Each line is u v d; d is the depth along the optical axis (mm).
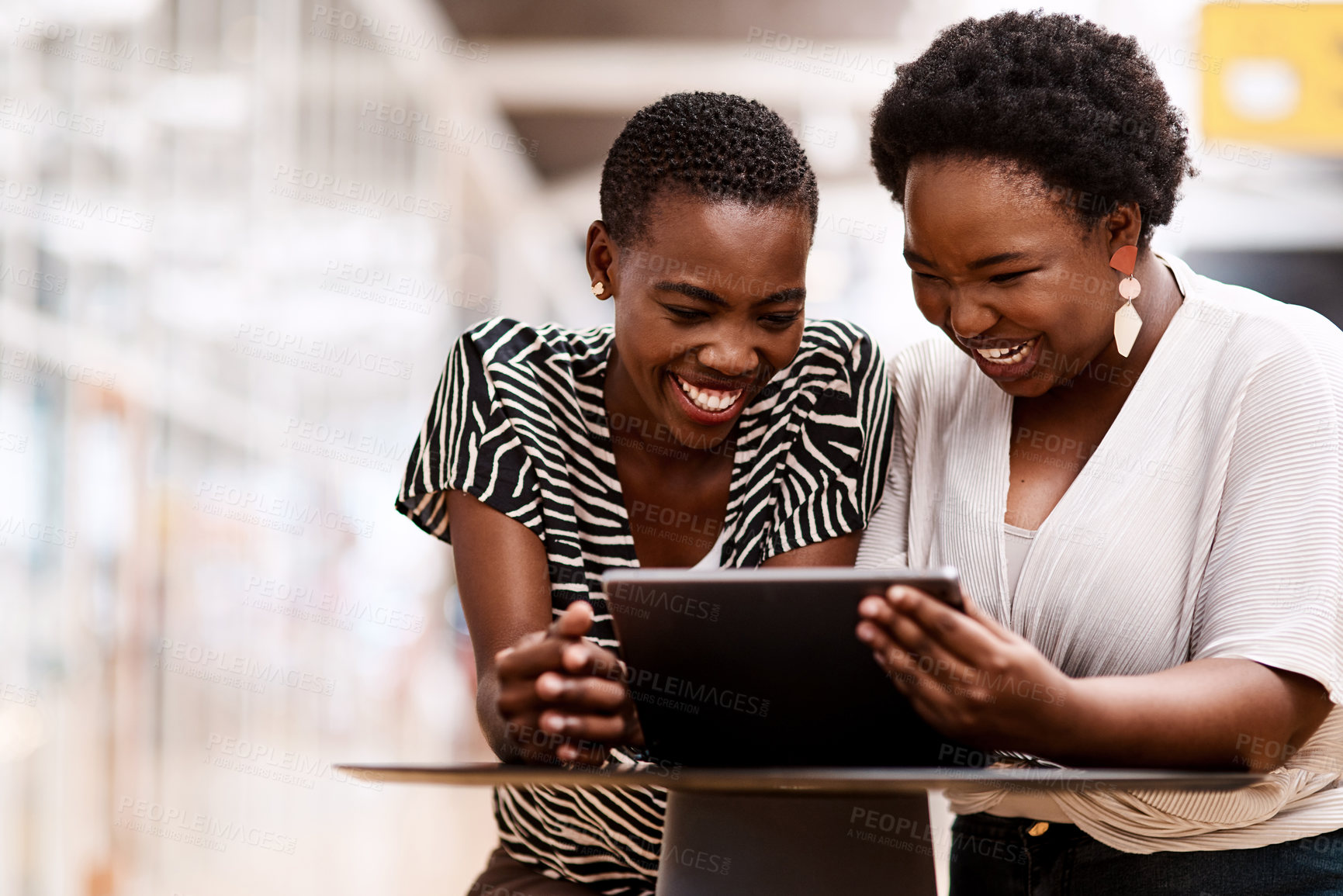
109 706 2768
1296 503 1045
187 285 3189
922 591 826
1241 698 947
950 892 1387
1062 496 1229
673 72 6961
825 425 1288
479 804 5457
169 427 3096
